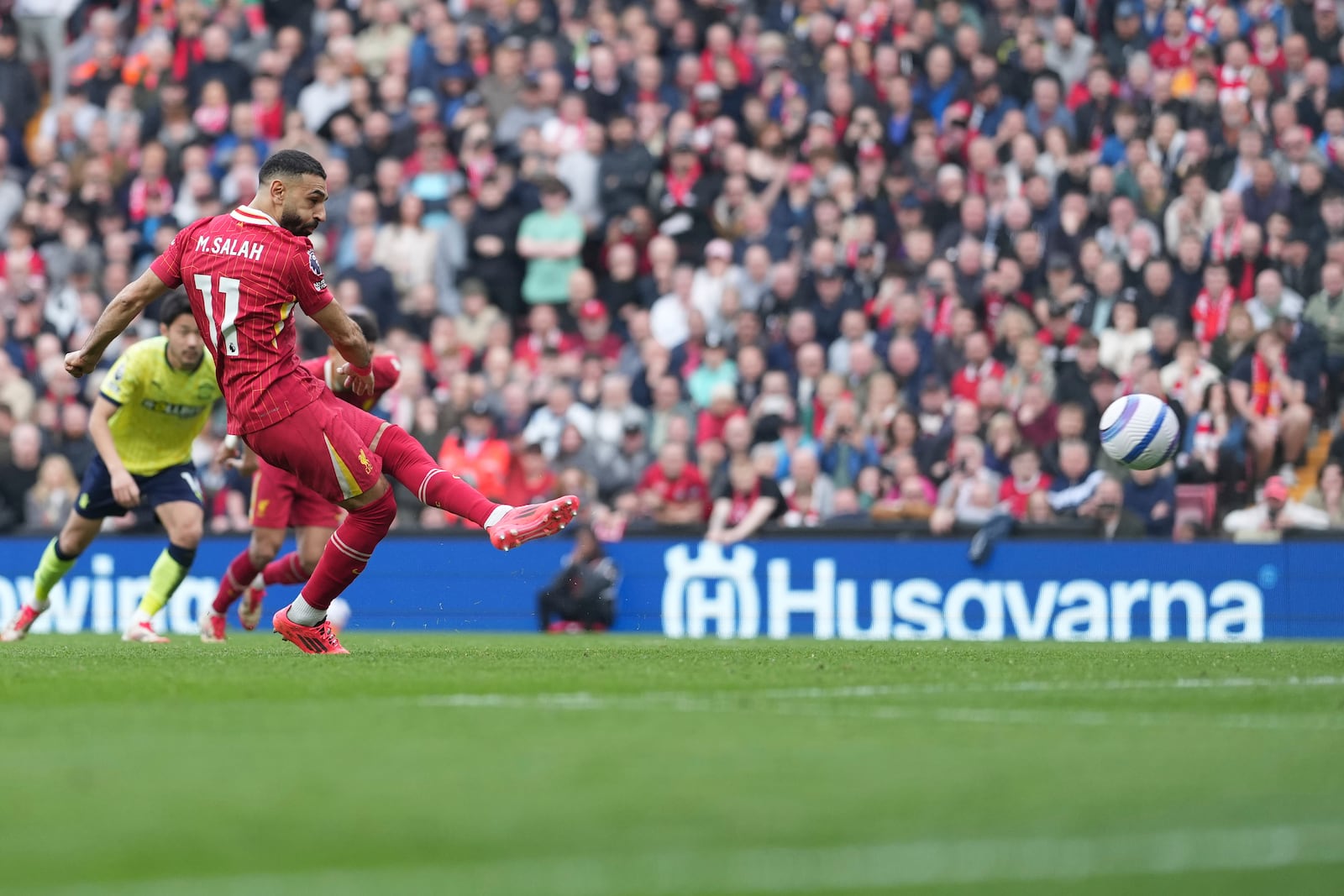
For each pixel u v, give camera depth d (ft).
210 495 185.68
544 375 187.32
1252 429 168.76
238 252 81.00
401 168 205.05
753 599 164.76
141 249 209.46
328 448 82.99
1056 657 96.84
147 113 219.82
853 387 179.42
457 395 184.14
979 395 173.27
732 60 207.51
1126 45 199.93
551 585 165.58
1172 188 185.98
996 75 197.47
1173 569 156.76
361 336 85.05
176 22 229.25
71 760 45.47
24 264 205.36
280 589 172.04
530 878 31.17
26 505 185.98
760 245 192.44
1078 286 180.45
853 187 192.44
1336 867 32.53
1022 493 166.40
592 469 179.83
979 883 31.04
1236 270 180.65
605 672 77.15
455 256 201.77
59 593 176.76
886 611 161.58
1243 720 56.44
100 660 86.63
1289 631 155.22
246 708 59.06
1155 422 103.65
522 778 42.50
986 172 190.29
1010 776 42.96
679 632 166.50
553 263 198.70
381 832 35.55
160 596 119.75
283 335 82.53
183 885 30.35
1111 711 59.21
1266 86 190.08
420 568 170.81
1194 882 31.24
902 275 185.16
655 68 208.54
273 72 219.82
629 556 167.94
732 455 173.88
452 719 55.36
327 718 55.52
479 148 204.74
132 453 116.37
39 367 198.18
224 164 215.92
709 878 31.24
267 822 36.63
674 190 201.36
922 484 168.04
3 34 231.91
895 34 203.10
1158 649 113.60
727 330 188.85
